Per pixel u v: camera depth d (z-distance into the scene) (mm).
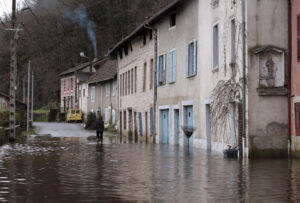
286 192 10562
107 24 73312
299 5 20109
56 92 97125
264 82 20562
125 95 46125
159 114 33938
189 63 28625
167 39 32438
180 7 30031
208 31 25547
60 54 80438
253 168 15617
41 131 54156
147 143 32594
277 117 20609
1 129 29781
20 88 91188
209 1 25391
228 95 22328
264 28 20781
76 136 43344
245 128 20562
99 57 75000
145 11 65500
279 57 20703
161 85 33594
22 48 80688
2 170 15008
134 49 41844
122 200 9609
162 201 9500
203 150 24641
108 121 60500
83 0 73375
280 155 20547
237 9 21594
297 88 20125
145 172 14430
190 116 28734
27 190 10867
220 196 10070
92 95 69750
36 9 71438
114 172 14461
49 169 15320
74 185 11680
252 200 9594
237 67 21438
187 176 13469
